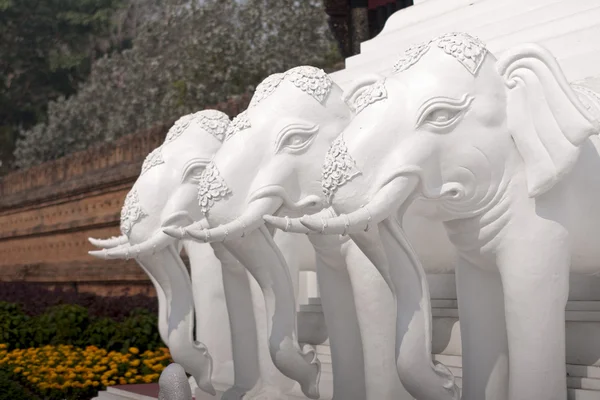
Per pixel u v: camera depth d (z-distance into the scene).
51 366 10.42
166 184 6.98
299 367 6.16
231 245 5.96
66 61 30.56
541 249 4.78
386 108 4.77
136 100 22.59
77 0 30.86
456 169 4.73
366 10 14.52
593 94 5.41
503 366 5.14
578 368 5.29
